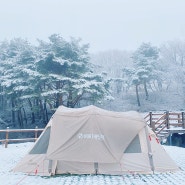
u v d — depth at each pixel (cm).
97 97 3659
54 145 987
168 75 5597
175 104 5138
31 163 998
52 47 3809
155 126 2145
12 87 3991
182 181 863
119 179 891
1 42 5516
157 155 1030
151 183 834
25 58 4125
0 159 1352
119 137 1012
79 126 1016
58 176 941
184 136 2020
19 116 4216
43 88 3888
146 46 5622
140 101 5341
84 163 976
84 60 3919
